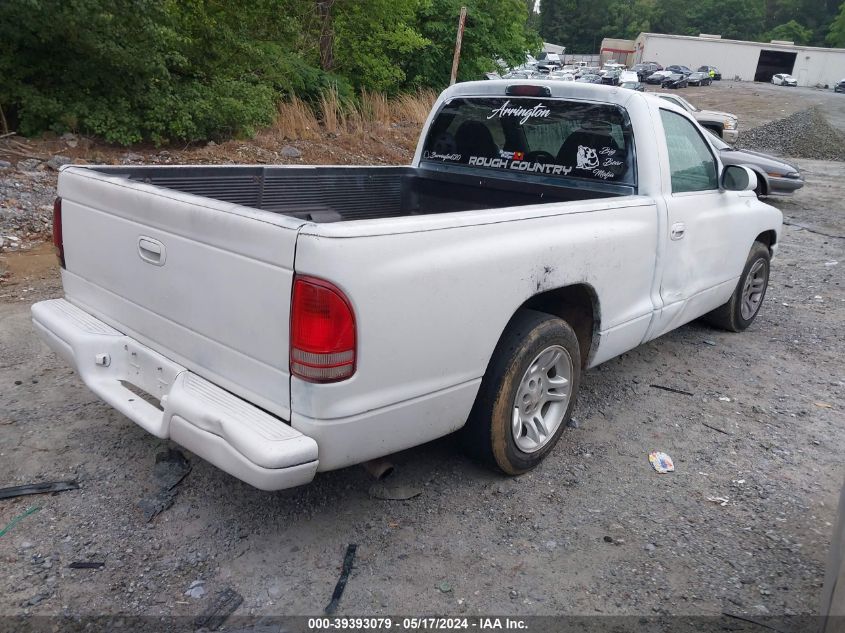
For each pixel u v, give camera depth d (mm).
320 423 2549
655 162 4152
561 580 2852
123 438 3729
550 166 4492
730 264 5207
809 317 6598
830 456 3971
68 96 10836
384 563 2898
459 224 2883
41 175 9188
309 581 2777
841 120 33938
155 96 11422
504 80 4695
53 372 4477
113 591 2672
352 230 2486
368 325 2559
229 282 2707
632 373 5055
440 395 2949
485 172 4781
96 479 3363
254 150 12508
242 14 13289
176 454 3590
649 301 4230
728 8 106375
